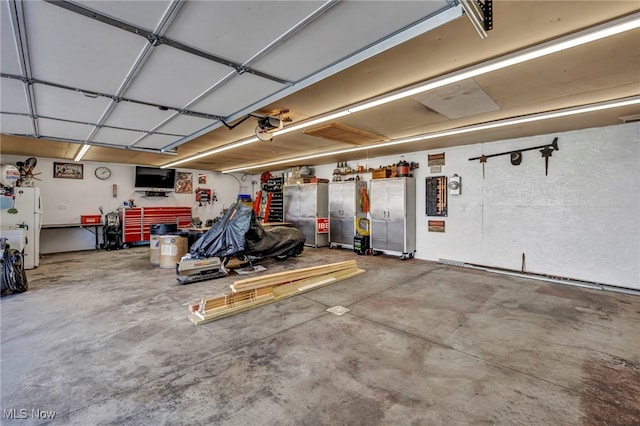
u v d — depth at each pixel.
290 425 1.74
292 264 6.18
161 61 2.33
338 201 8.25
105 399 1.97
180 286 4.60
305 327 3.11
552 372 2.28
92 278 5.07
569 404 1.91
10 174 5.68
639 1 1.85
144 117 3.83
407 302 3.88
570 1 1.85
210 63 2.38
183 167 9.87
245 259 5.69
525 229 5.32
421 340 2.81
